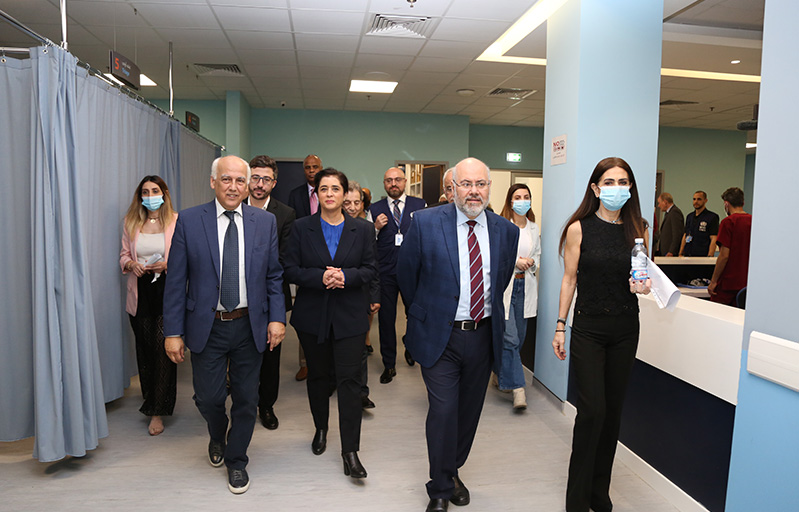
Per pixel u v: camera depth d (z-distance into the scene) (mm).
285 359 4598
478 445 2873
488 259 2090
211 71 6594
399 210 4027
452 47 5453
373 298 2852
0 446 2744
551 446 2867
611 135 3291
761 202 1626
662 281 1912
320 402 2668
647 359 2498
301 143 8984
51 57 2338
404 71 6438
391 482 2439
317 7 4426
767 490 1623
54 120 2336
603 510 2160
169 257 2242
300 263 2490
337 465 2602
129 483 2393
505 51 5324
